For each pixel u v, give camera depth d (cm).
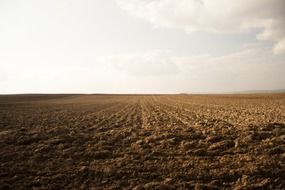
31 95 14500
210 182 1058
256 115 3197
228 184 1037
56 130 2275
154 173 1168
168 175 1141
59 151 1575
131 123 2798
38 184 1098
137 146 1664
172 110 4534
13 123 2875
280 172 1123
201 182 1062
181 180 1087
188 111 4247
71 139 1880
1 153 1528
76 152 1538
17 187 1066
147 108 5209
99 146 1680
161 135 1902
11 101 9156
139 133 2077
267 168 1170
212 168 1212
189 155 1441
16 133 2078
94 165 1314
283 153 1401
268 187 998
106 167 1266
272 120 2591
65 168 1267
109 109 5128
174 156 1428
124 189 1026
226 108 4653
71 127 2541
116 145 1722
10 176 1184
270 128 2006
